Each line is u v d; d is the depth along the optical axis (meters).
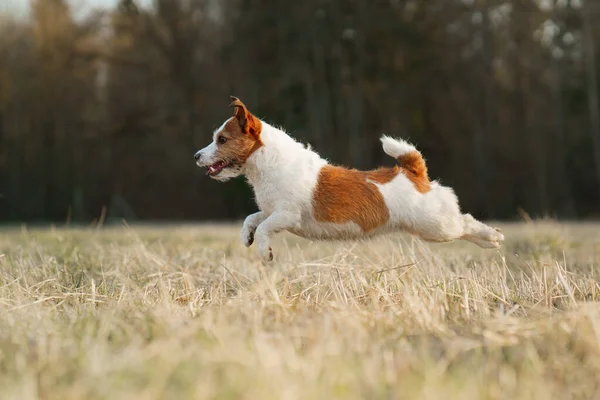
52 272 6.46
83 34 31.06
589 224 20.30
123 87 32.19
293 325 4.08
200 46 32.06
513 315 4.68
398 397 2.91
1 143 31.41
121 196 32.41
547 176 31.84
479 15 30.08
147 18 31.47
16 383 3.03
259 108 31.42
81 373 3.16
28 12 30.62
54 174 32.06
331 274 5.71
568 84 31.66
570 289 5.19
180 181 32.38
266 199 5.96
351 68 30.70
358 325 3.94
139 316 4.42
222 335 3.67
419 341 3.92
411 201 5.91
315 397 2.79
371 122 32.16
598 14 30.02
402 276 5.63
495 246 6.36
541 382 3.16
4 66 30.45
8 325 4.24
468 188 31.70
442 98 31.45
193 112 32.31
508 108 32.72
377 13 29.27
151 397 2.79
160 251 8.55
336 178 5.92
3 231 16.75
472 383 3.04
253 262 7.70
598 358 3.52
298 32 29.78
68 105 31.48
